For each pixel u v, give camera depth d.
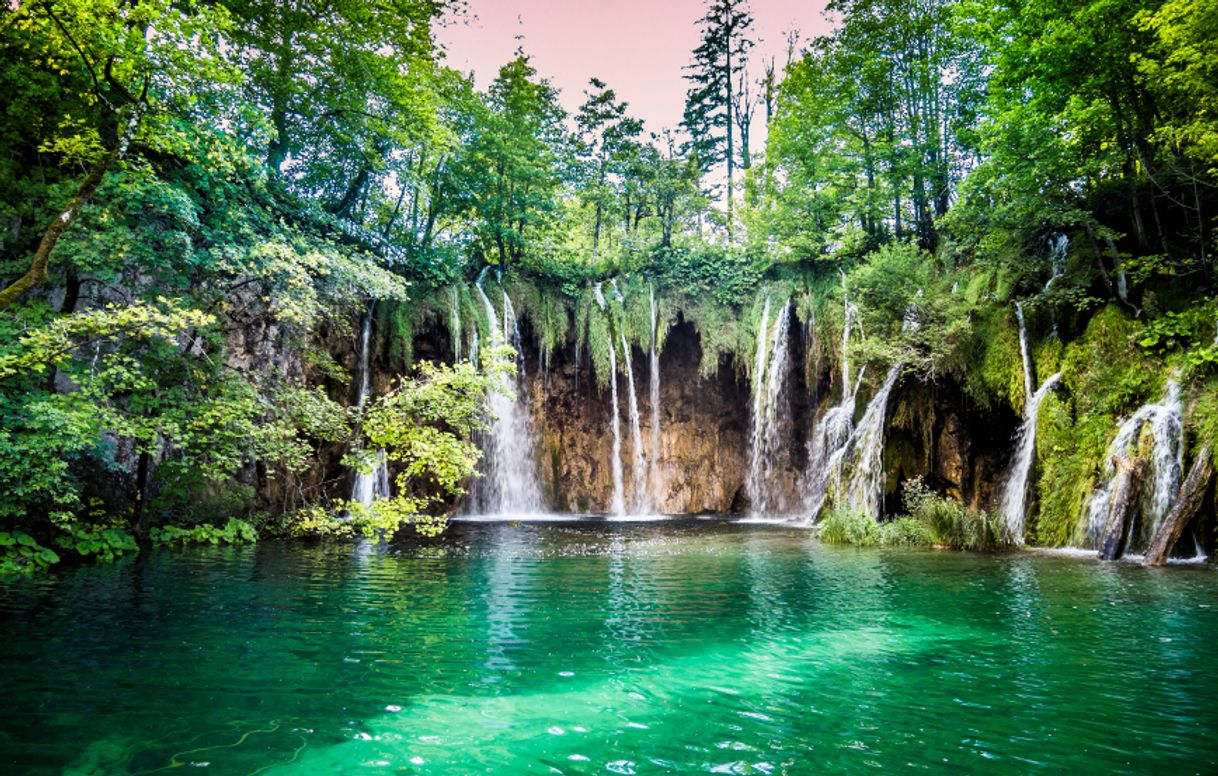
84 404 11.16
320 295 18.72
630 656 6.48
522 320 28.14
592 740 4.41
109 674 5.73
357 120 20.78
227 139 14.30
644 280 29.61
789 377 26.91
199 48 9.83
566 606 8.83
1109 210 18.05
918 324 19.88
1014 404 17.81
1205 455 12.59
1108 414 15.23
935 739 4.41
